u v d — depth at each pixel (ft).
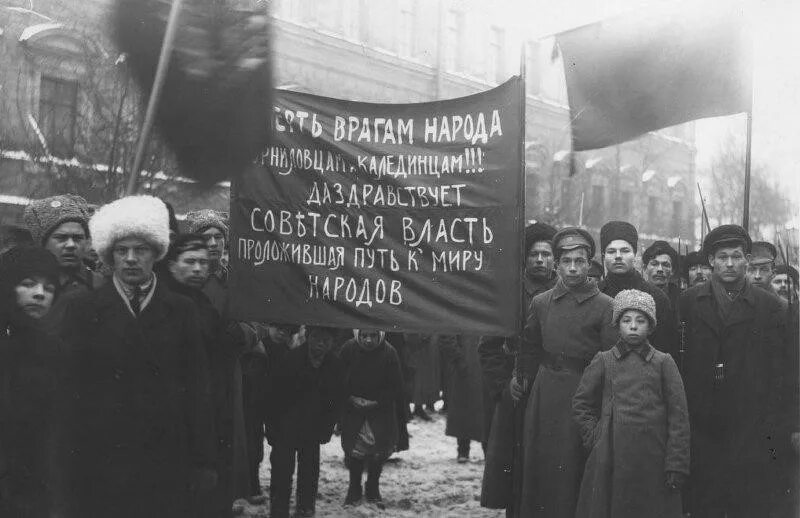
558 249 17.31
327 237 17.35
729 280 17.70
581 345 16.89
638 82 17.85
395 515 21.03
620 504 15.26
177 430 12.72
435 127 16.88
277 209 17.57
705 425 17.52
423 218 16.85
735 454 17.21
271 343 20.02
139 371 12.45
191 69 15.37
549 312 17.37
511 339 18.95
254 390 20.39
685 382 17.75
